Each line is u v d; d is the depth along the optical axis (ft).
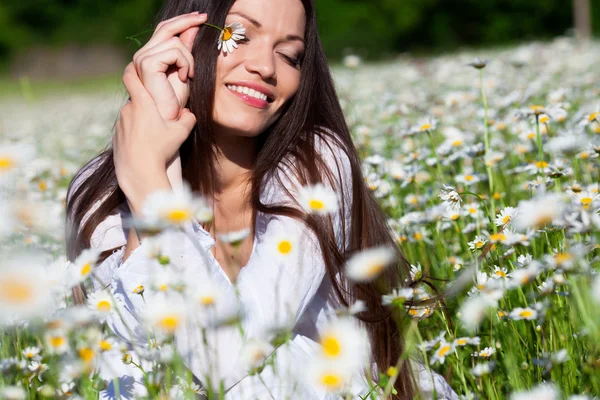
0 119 33.24
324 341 3.56
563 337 5.33
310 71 6.64
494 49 46.47
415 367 6.32
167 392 4.42
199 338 5.06
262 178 6.38
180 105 6.24
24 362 5.38
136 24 95.35
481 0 88.74
